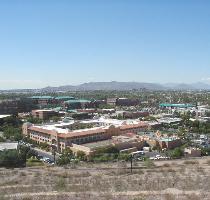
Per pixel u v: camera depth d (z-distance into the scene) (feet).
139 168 328.49
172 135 583.17
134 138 527.81
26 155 440.04
